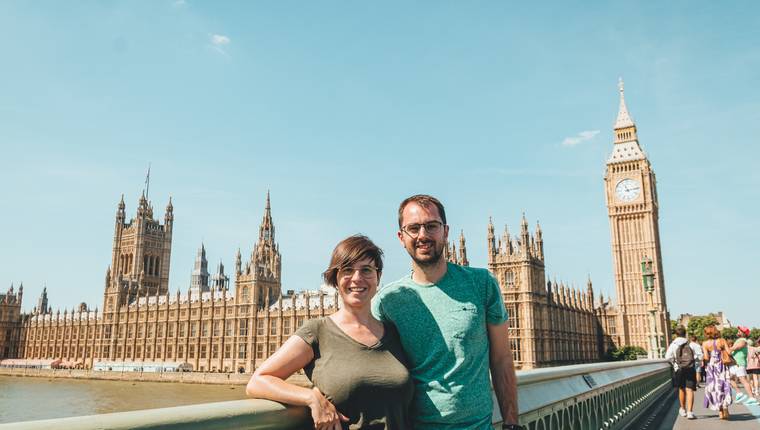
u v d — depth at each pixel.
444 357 5.58
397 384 4.77
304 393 4.47
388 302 5.83
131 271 193.25
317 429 4.34
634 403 19.89
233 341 138.62
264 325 133.88
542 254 108.06
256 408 4.18
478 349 5.74
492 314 6.08
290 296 150.25
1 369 178.38
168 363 149.12
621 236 143.75
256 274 138.62
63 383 135.38
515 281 100.06
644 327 136.62
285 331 129.88
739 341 27.22
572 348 118.06
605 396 14.52
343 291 5.17
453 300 5.79
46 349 194.12
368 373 4.70
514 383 6.25
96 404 87.31
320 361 4.86
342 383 4.60
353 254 5.13
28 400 93.56
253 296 137.12
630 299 139.62
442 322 5.67
